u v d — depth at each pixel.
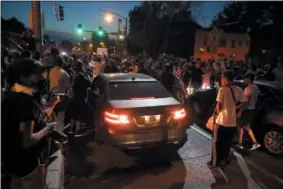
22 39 6.38
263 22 38.47
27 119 2.20
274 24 34.47
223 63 12.20
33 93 2.52
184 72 11.13
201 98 7.30
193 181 4.08
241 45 42.34
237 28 44.59
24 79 2.43
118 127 4.40
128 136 4.41
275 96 5.34
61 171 4.22
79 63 6.88
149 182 4.03
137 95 5.08
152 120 4.50
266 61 32.16
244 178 4.20
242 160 4.90
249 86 5.29
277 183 4.05
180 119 4.76
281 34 33.53
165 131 4.61
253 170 4.49
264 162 4.82
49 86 5.54
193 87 11.19
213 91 6.93
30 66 2.40
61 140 3.03
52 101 3.39
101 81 5.73
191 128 6.80
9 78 2.46
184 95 8.00
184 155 5.08
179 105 4.80
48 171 4.01
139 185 3.94
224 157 4.63
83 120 5.87
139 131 4.43
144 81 5.48
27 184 2.39
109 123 4.50
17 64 2.41
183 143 5.71
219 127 4.44
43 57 8.01
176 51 48.81
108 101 4.81
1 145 2.21
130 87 5.25
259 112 5.39
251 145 5.58
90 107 5.76
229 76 4.39
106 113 4.59
